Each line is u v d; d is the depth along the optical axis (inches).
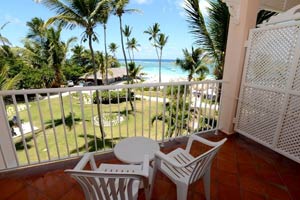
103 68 561.3
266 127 92.8
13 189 64.7
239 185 69.0
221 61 165.5
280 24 81.7
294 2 135.9
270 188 67.8
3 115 68.1
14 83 234.4
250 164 82.2
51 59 495.2
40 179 69.3
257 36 92.9
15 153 72.2
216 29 157.8
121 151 59.7
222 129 116.3
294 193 65.4
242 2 95.0
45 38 487.8
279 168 79.6
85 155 47.6
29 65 459.2
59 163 78.2
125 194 43.3
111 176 35.7
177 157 60.7
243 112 105.0
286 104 82.3
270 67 88.0
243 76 101.7
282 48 82.0
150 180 58.7
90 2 267.4
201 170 49.4
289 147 83.4
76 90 71.2
